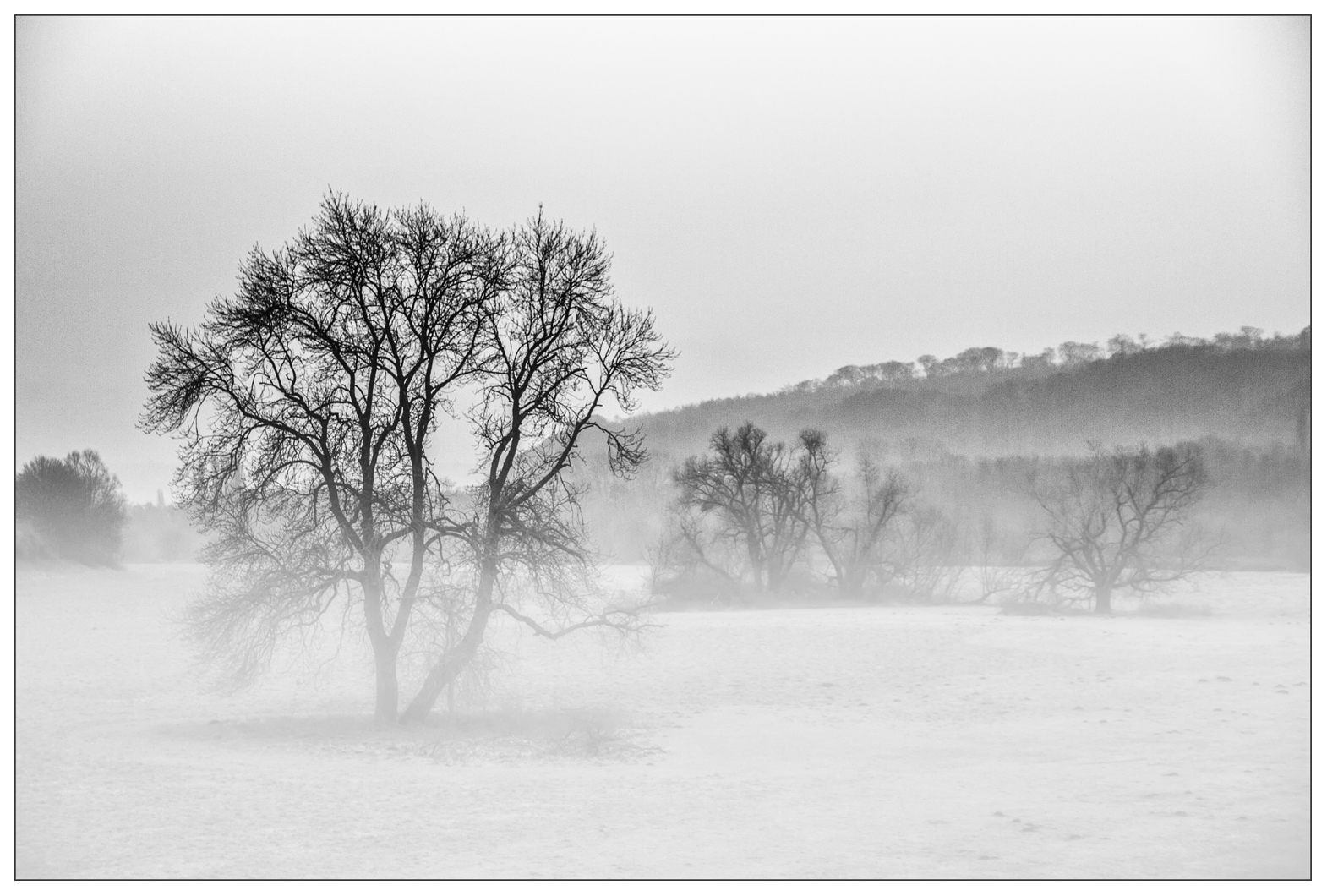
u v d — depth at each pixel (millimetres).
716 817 20203
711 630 67625
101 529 120125
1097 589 80125
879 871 16312
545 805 21172
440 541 31547
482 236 30750
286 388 29703
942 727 33250
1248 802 21016
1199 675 43719
